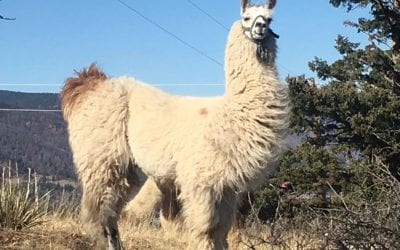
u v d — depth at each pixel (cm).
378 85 1728
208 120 584
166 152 616
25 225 718
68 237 697
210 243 582
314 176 1470
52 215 819
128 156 680
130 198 702
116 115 679
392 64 1745
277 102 570
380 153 1465
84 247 677
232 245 686
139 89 691
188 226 586
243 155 562
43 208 802
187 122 607
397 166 1477
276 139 569
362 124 1506
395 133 1504
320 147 1603
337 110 1612
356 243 512
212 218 577
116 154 677
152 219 957
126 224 870
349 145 1588
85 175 687
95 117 688
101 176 679
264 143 563
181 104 648
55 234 702
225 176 568
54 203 855
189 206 585
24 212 729
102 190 680
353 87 1680
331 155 1526
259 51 574
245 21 582
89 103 698
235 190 581
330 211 627
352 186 1370
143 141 643
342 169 1468
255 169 567
